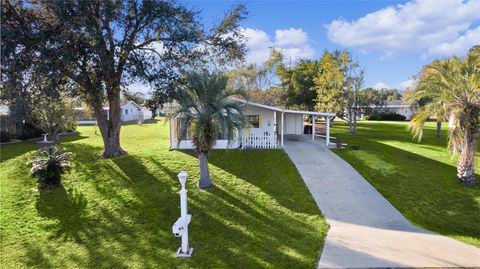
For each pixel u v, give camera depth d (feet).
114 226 34.73
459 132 46.34
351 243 29.86
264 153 64.85
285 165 56.75
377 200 41.88
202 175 45.65
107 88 57.41
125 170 53.88
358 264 25.80
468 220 36.86
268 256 27.91
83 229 34.09
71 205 40.16
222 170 53.72
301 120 101.50
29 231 33.53
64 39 47.50
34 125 90.17
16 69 48.83
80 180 49.16
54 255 28.91
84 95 57.98
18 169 55.67
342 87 101.96
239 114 44.04
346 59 100.68
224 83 44.29
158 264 27.04
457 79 45.42
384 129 126.82
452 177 51.11
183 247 28.48
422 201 41.88
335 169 54.80
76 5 47.80
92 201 41.34
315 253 28.04
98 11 51.24
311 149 70.59
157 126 140.26
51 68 47.19
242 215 37.06
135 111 210.18
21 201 41.32
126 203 40.68
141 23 55.72
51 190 44.93
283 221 35.47
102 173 52.49
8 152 71.10
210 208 38.99
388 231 32.76
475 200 42.16
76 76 52.85
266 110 74.02
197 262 27.25
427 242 29.91
